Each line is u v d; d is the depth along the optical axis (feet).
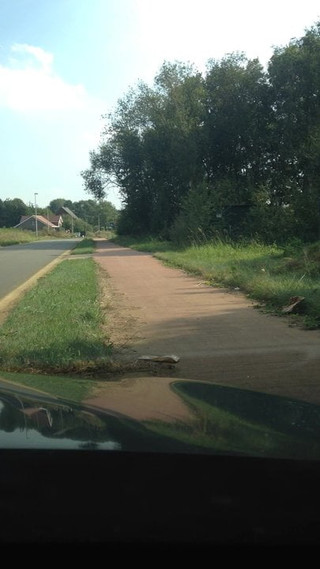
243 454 5.36
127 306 33.19
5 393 8.04
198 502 5.08
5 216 498.28
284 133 121.19
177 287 42.16
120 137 157.28
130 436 5.85
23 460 5.26
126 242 153.48
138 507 5.06
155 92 141.38
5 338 23.13
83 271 57.06
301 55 116.26
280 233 88.89
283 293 31.83
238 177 130.00
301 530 4.95
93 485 5.11
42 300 34.50
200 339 23.75
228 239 89.51
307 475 5.26
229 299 34.76
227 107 126.72
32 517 4.95
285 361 19.85
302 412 7.71
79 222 495.41
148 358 19.93
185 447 5.49
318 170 92.99
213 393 8.73
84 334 23.32
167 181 140.26
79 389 8.73
